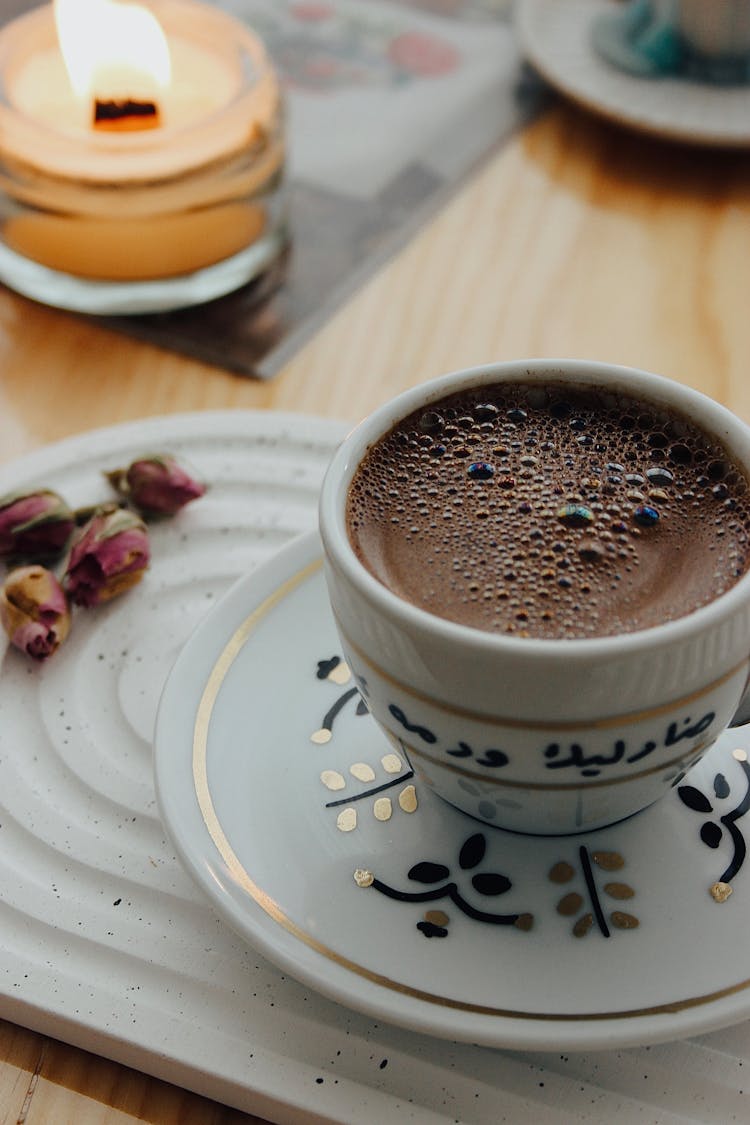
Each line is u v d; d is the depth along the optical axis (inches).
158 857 10.4
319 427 13.5
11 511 12.2
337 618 9.4
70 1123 9.5
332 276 15.4
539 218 16.1
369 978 9.0
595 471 9.8
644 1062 9.4
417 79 17.6
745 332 14.8
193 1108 9.5
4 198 14.7
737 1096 9.2
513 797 9.3
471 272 15.5
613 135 17.1
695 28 16.3
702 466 9.8
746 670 9.0
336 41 18.1
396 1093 9.3
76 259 14.8
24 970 9.8
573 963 9.1
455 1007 8.9
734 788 9.9
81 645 11.8
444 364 14.5
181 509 12.8
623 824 9.8
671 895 9.4
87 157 14.3
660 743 9.0
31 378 14.5
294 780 10.0
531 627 9.0
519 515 9.6
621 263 15.6
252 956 9.9
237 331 14.9
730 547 9.3
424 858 9.6
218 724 10.2
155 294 14.9
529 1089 9.3
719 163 16.8
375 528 9.5
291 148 16.7
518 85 17.6
